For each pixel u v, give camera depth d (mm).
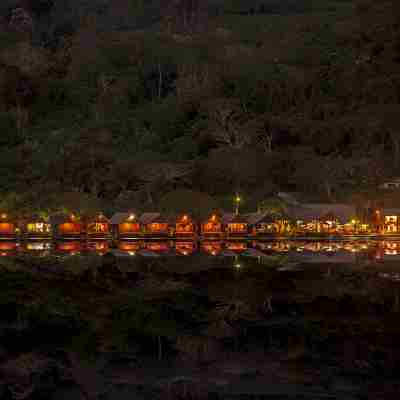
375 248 88688
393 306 44750
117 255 78875
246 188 146500
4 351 32344
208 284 55375
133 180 147625
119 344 33875
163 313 42438
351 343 33906
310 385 26938
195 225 110000
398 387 26719
